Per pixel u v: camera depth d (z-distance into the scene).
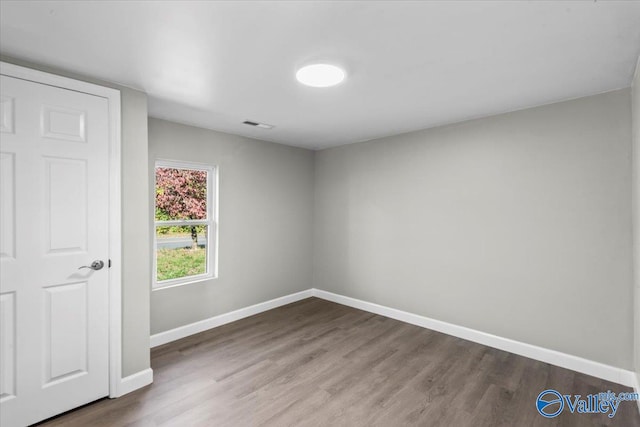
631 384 2.24
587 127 2.43
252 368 2.53
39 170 1.87
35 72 1.84
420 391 2.22
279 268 4.17
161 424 1.87
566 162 2.53
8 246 1.78
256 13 1.38
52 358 1.91
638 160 1.96
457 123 3.14
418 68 1.94
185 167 3.29
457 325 3.17
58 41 1.62
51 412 1.90
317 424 1.88
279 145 4.14
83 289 2.03
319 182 4.57
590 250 2.43
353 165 4.11
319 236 4.57
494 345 2.91
